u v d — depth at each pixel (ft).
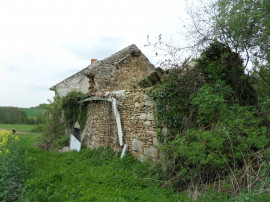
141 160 20.16
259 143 11.49
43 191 12.87
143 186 15.14
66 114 36.37
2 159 16.93
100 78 35.14
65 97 36.11
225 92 15.72
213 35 19.01
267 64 18.06
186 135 14.08
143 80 22.41
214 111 14.78
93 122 30.30
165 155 16.30
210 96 13.79
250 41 18.31
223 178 13.37
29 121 106.73
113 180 15.34
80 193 12.71
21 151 24.99
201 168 14.21
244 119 12.81
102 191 13.15
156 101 17.84
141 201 11.88
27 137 49.70
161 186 15.14
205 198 11.61
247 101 17.99
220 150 12.64
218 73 18.08
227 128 13.01
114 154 23.63
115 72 36.32
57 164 21.34
